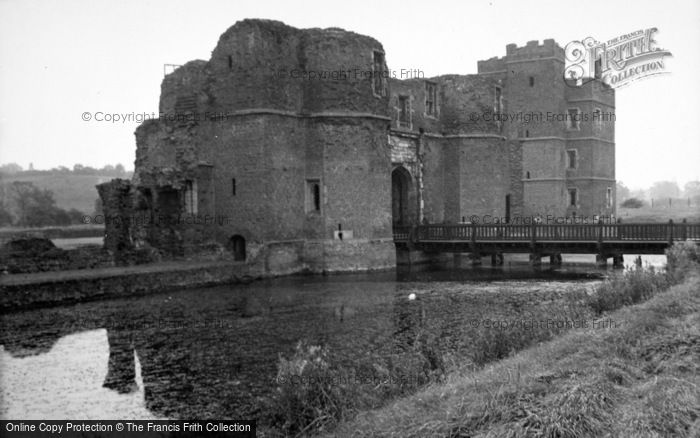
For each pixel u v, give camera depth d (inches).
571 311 644.7
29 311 896.3
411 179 1683.1
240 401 515.2
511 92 2042.3
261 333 756.0
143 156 1519.4
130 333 764.0
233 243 1358.3
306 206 1396.4
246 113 1321.4
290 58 1375.5
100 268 1159.0
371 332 750.5
